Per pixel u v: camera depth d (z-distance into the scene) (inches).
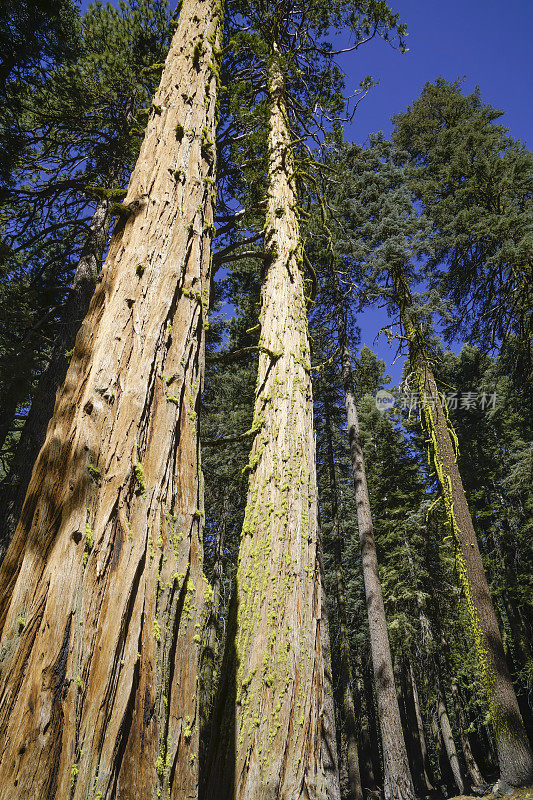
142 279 90.7
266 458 148.4
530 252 438.3
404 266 498.3
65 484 68.2
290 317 177.9
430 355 537.0
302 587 126.2
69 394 77.5
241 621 123.1
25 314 308.0
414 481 751.1
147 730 59.6
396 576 638.5
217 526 684.1
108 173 405.4
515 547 670.5
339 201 449.7
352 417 529.3
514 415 733.9
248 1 278.4
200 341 96.7
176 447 81.8
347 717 616.4
